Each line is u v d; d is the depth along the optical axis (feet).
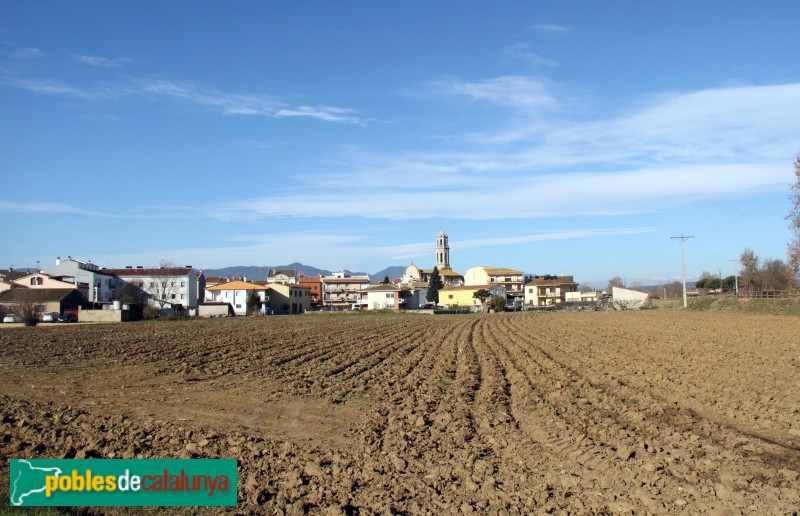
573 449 39.73
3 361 85.66
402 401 56.49
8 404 53.21
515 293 446.19
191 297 378.73
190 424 46.42
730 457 37.29
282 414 50.67
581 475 34.65
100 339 126.41
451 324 194.90
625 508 29.73
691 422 46.34
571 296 429.38
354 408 53.36
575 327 160.45
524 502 30.48
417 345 115.03
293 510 28.99
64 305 275.18
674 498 30.86
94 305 291.38
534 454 38.86
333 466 35.60
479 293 356.59
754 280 315.58
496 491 31.78
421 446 40.60
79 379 68.90
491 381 67.92
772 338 112.98
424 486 32.63
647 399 55.01
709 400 54.19
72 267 348.79
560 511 29.40
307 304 405.80
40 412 49.62
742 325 150.41
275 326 184.85
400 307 411.95
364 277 550.77
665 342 108.58
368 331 158.20
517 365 81.46
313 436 43.47
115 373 73.77
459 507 29.73
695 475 33.58
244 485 32.50
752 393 57.11
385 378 71.10
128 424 45.57
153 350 101.30
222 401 55.88
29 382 66.69
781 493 31.50
